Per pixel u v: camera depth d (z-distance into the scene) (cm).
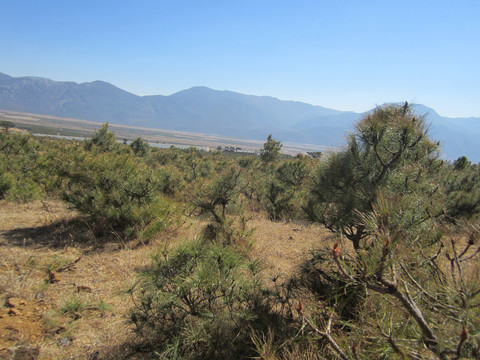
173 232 661
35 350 281
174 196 923
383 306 226
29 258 503
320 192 380
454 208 495
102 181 683
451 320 174
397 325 197
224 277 287
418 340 175
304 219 411
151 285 296
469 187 735
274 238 666
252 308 302
